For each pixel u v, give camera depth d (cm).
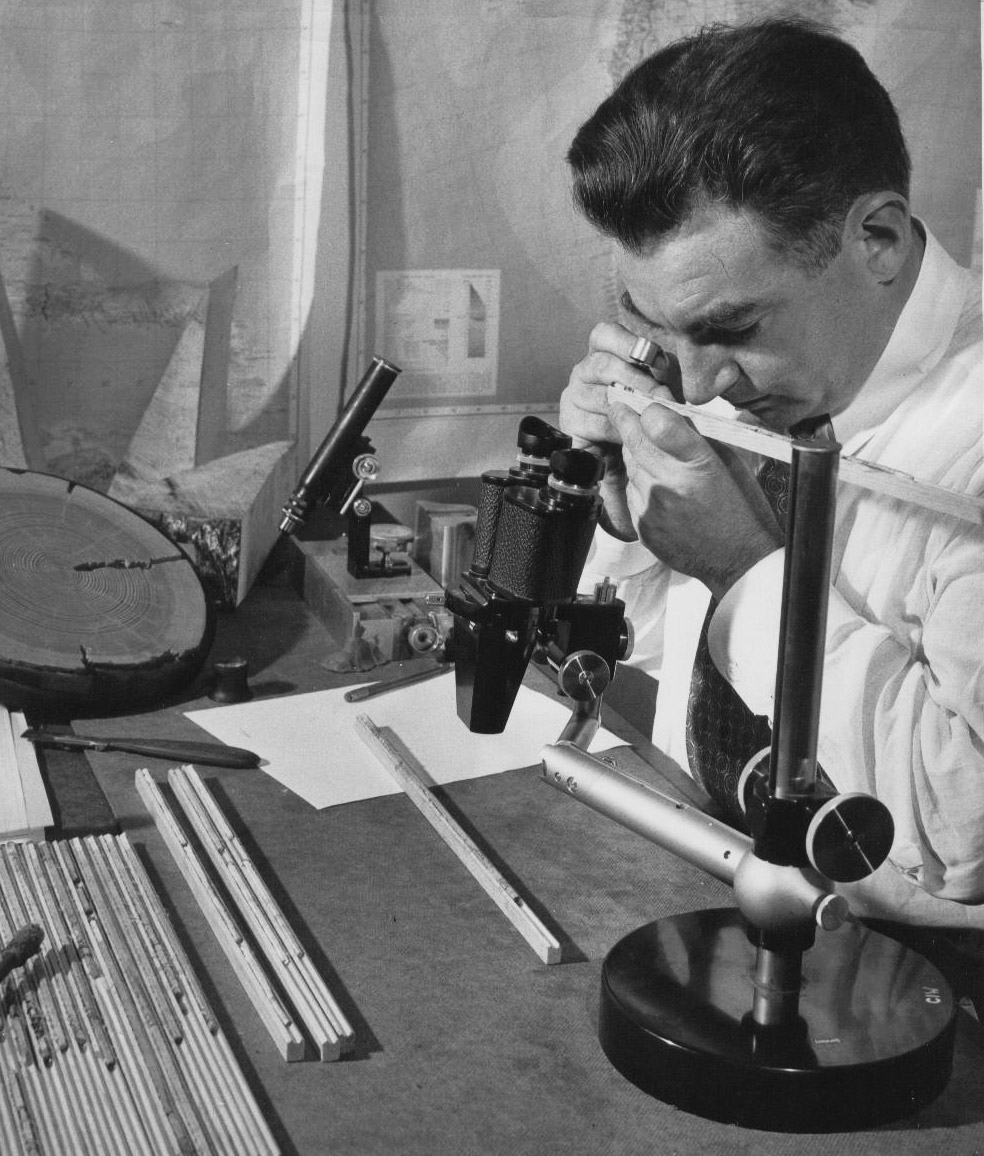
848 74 103
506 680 95
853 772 127
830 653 128
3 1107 78
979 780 121
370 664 155
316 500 157
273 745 133
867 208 106
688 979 88
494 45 177
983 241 178
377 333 187
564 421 135
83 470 180
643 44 178
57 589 146
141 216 174
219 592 169
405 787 125
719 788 154
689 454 115
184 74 170
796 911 81
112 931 96
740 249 101
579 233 188
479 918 105
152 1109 79
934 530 129
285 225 180
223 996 92
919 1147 79
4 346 170
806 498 74
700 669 161
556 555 91
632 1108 83
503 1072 86
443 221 184
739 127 98
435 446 194
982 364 130
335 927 103
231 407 185
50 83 166
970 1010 105
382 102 176
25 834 112
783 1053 81
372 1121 81
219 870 108
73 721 137
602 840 118
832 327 110
